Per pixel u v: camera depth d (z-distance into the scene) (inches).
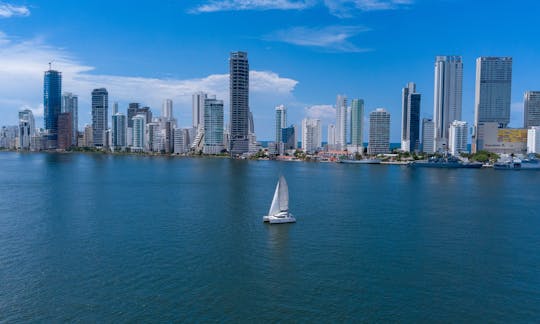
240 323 2591.0
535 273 3459.6
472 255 3934.5
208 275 3336.6
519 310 2790.4
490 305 2859.3
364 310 2773.1
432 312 2755.9
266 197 7406.5
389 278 3324.3
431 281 3270.2
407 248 4143.7
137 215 5585.6
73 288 3048.7
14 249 3946.9
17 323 2561.5
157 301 2861.7
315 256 3855.8
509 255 3941.9
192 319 2630.4
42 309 2728.8
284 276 3339.1
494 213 6013.8
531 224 5265.8
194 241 4293.8
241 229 4842.5
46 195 7332.7
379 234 4690.0
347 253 3956.7
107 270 3408.0
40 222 5083.7
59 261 3612.2
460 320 2655.0
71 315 2657.5
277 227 4968.0
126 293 2977.4
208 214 5718.5
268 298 2930.6
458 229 4968.0
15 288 3038.9
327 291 3058.6
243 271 3435.0
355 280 3272.6
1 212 5708.7
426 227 5059.1
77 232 4598.9
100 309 2738.7
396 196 7790.4
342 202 6993.1
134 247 4047.7
